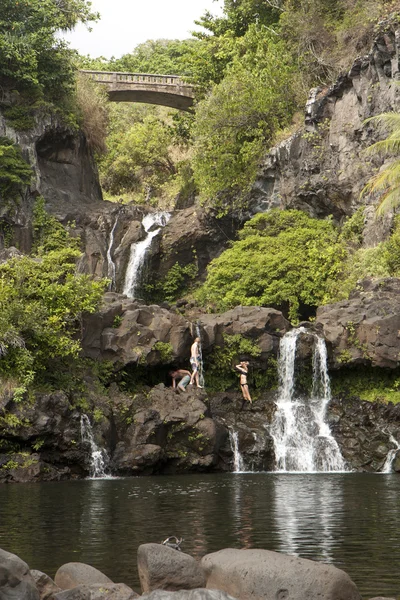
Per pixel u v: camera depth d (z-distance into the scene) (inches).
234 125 1583.4
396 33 1291.8
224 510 592.4
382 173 1170.0
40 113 1667.1
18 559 297.0
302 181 1466.5
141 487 767.7
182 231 1624.0
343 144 1406.3
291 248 1385.3
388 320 1031.0
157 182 2466.8
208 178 1592.0
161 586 313.6
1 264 1032.8
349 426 1022.4
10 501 657.6
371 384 1061.1
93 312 995.9
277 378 1091.9
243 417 1045.8
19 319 927.0
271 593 288.2
